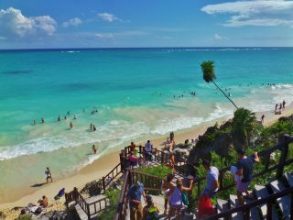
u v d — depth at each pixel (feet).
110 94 226.38
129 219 32.50
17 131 137.69
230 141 71.97
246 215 16.08
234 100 203.82
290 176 27.71
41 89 253.85
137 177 46.75
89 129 141.49
